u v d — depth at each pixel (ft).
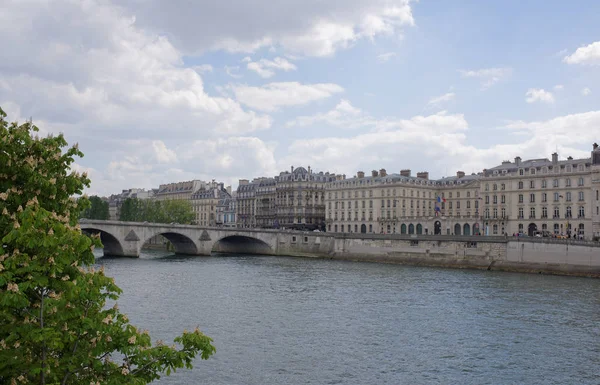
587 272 328.49
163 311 193.26
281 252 516.73
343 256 470.39
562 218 449.06
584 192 438.40
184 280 281.95
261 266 378.73
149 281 274.16
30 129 62.75
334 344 151.84
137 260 403.34
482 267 377.91
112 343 60.18
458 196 572.92
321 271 346.74
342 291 249.34
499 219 483.92
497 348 149.69
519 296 236.02
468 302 219.20
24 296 52.26
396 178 568.41
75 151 64.69
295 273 330.95
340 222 619.26
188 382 119.65
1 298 50.72
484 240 383.86
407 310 200.85
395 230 563.48
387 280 295.69
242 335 160.25
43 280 52.90
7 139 59.11
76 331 58.34
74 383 58.75
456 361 137.80
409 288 261.24
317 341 154.71
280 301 218.79
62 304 55.47
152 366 61.52
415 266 398.01
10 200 58.44
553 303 217.56
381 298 228.43
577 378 126.00
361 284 276.00
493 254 378.73
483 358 140.56
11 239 52.16
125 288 246.47
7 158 58.80
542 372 130.00
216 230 484.33
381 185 578.66
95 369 60.44
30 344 57.62
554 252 348.38
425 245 416.26
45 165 61.31
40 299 57.21
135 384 58.13
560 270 341.21
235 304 210.18
